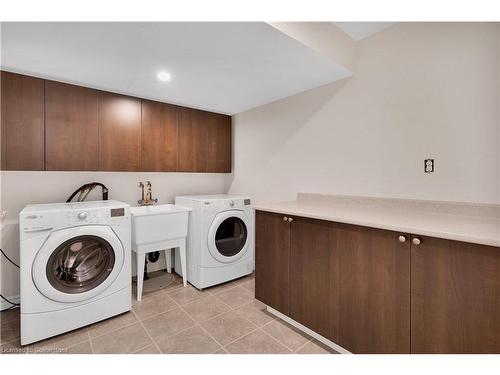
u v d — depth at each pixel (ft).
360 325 4.73
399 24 6.01
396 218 4.81
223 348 5.40
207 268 8.25
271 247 6.53
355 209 6.18
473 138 5.00
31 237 5.44
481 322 3.43
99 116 7.70
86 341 5.63
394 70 6.10
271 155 9.33
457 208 5.16
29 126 6.62
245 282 8.98
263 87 7.76
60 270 6.04
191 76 6.89
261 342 5.60
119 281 6.61
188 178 10.44
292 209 6.14
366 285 4.64
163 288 8.39
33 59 5.85
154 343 5.56
